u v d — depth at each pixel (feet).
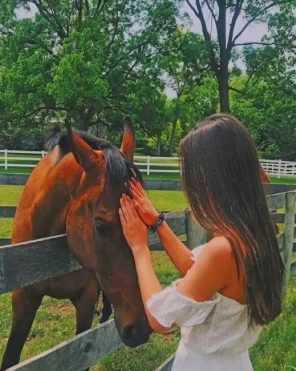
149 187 22.58
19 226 10.32
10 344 10.05
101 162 7.89
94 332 7.75
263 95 90.22
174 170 69.10
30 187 10.25
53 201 9.11
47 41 83.97
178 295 5.00
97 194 7.50
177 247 6.16
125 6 82.74
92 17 80.84
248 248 4.94
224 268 4.97
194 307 4.97
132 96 81.97
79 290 10.07
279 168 83.92
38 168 10.44
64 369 7.01
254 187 5.16
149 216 6.24
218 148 5.12
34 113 84.23
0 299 19.10
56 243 7.35
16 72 77.30
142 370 13.48
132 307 7.06
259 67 86.12
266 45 86.53
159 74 79.56
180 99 88.28
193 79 87.56
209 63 85.66
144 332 6.95
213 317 5.16
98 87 73.15
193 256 6.11
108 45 82.69
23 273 6.45
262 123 96.58
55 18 83.97
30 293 9.77
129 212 6.13
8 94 78.43
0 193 42.55
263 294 5.00
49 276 7.20
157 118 82.28
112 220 7.14
